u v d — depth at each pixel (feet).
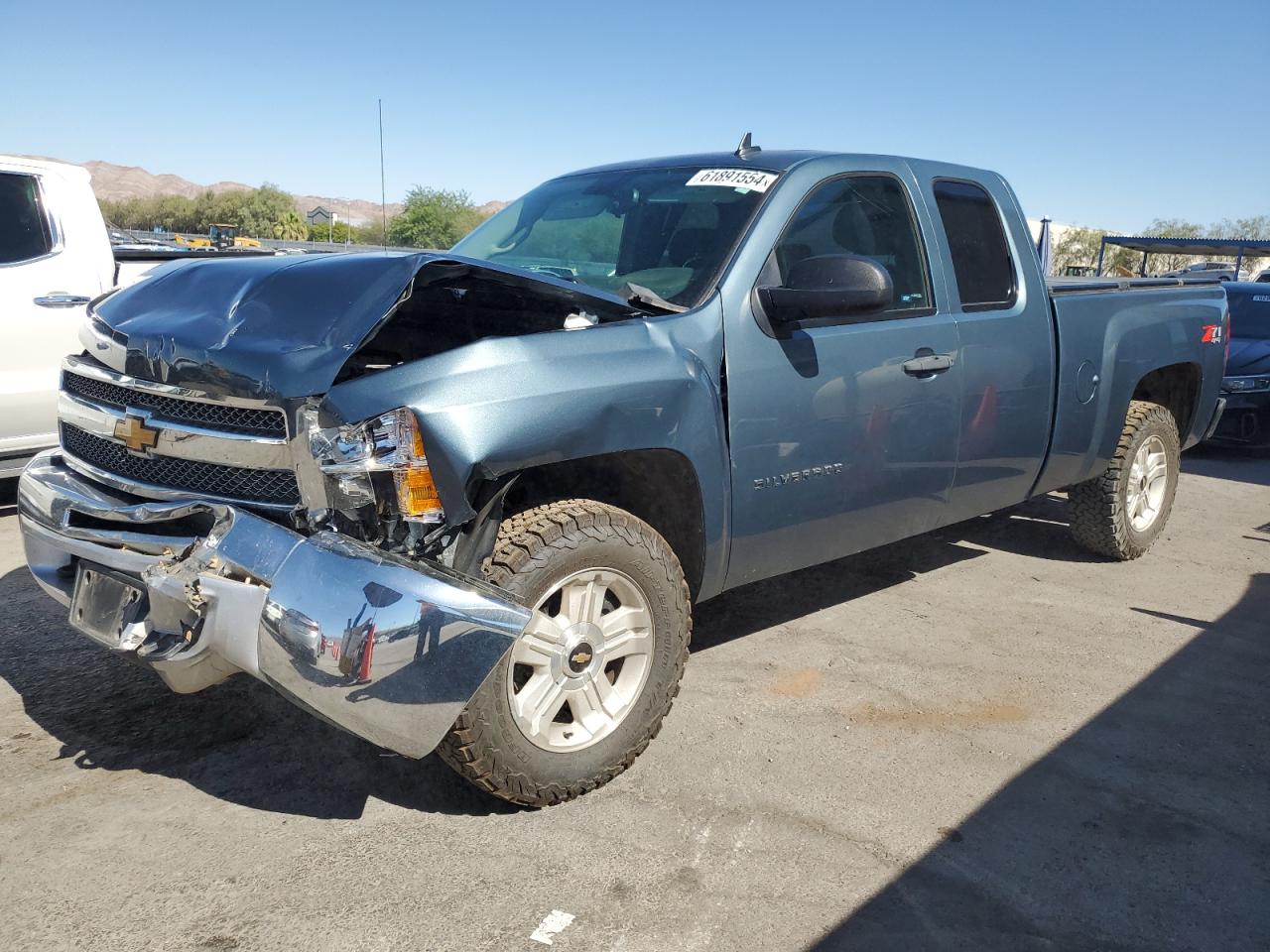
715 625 14.51
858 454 12.07
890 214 13.15
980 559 18.28
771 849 9.03
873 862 8.91
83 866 8.42
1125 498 17.57
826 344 11.60
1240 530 21.43
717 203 12.05
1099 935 8.10
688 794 9.87
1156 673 13.37
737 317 10.87
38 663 12.29
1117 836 9.52
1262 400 29.86
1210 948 8.01
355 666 7.72
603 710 9.82
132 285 11.04
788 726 11.41
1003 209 14.78
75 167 19.62
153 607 8.69
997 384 13.92
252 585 8.06
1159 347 17.24
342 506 8.30
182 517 8.75
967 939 7.97
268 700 11.53
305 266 9.68
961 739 11.31
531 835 9.09
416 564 8.15
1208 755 11.19
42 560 10.36
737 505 10.85
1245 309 34.17
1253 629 15.19
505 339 9.07
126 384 9.46
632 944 7.73
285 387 8.27
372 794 9.70
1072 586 16.89
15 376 18.31
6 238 18.52
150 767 10.07
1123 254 129.18
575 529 9.25
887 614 15.24
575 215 13.25
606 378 9.36
